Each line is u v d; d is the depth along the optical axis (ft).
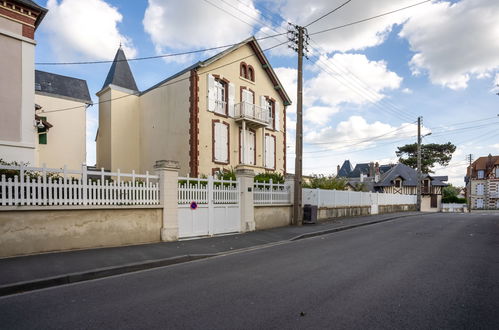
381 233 41.73
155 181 32.50
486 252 27.53
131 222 29.14
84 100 63.16
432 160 168.76
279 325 12.47
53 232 24.73
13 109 33.58
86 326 12.46
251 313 13.69
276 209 46.75
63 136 60.39
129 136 69.36
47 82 65.16
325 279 18.99
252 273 20.62
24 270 19.53
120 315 13.56
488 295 16.07
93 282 18.85
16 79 33.96
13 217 23.04
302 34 49.44
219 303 14.93
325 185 65.26
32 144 34.50
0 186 22.67
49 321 12.97
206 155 58.18
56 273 19.08
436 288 17.17
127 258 23.44
